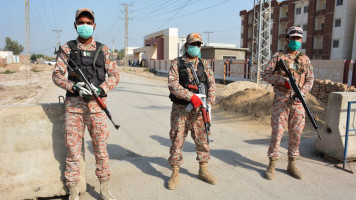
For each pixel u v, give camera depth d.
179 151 3.48
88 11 2.77
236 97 8.83
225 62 22.39
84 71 2.80
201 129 3.47
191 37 3.21
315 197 3.28
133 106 9.53
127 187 3.49
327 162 4.34
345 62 14.17
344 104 4.20
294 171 3.81
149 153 4.71
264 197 3.28
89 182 3.60
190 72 3.30
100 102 2.79
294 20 42.91
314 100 8.09
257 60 15.70
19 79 24.41
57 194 3.11
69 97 2.82
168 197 3.26
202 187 3.50
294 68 3.63
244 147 5.04
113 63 3.01
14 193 2.97
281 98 3.65
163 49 50.72
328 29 38.03
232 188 3.49
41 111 3.03
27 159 3.02
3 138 2.94
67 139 2.85
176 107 3.38
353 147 4.16
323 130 4.50
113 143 5.27
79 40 2.88
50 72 35.25
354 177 3.82
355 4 35.72
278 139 3.71
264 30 15.88
